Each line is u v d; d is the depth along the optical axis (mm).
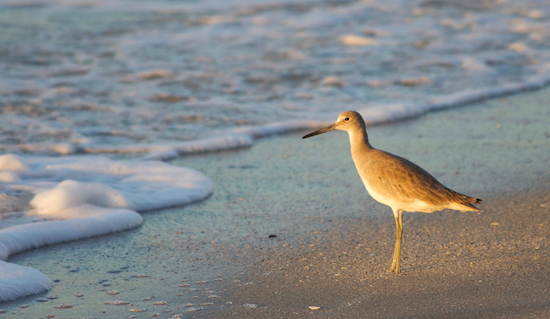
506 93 18766
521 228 8602
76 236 8516
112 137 14031
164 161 12562
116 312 6227
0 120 14961
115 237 8625
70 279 7137
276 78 19938
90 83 18812
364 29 27328
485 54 23422
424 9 31812
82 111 16047
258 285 6934
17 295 6535
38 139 13672
